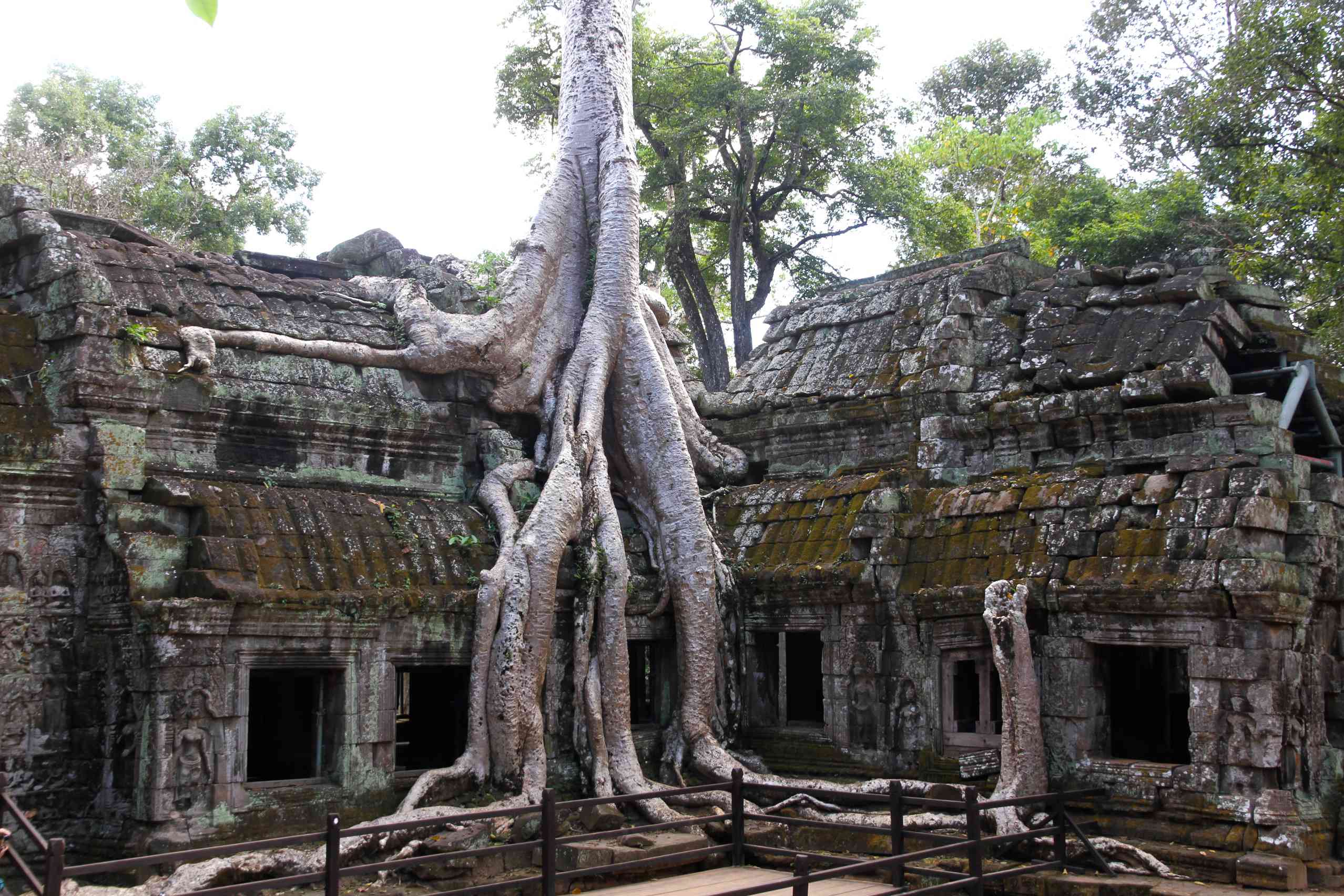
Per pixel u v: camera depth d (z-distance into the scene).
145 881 10.19
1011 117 33.50
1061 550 12.40
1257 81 20.11
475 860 10.77
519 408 14.68
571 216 15.57
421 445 13.98
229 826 10.79
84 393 11.26
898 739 13.48
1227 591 11.09
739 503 15.72
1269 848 10.67
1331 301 21.00
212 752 10.77
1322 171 20.12
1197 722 11.34
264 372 12.77
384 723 12.02
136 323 11.84
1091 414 13.04
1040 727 12.08
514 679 12.38
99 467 11.22
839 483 14.88
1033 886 10.74
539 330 14.98
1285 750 11.09
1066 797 11.02
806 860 8.58
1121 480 12.54
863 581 13.61
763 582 14.58
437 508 13.35
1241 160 22.02
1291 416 12.41
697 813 12.80
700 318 27.92
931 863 11.42
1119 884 10.41
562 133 15.99
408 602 12.08
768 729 14.69
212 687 10.79
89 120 28.91
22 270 12.10
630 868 10.54
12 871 10.40
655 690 14.67
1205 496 11.73
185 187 28.62
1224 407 12.12
